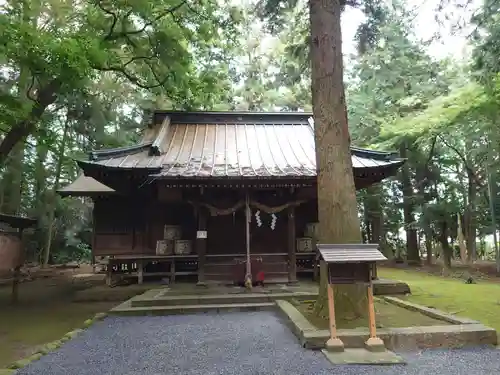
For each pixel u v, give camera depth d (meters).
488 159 15.99
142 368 4.31
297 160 10.64
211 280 10.24
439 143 17.67
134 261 11.02
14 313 8.54
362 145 18.94
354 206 6.40
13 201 19.20
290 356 4.62
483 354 4.67
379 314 6.41
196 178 9.13
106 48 9.19
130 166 9.80
